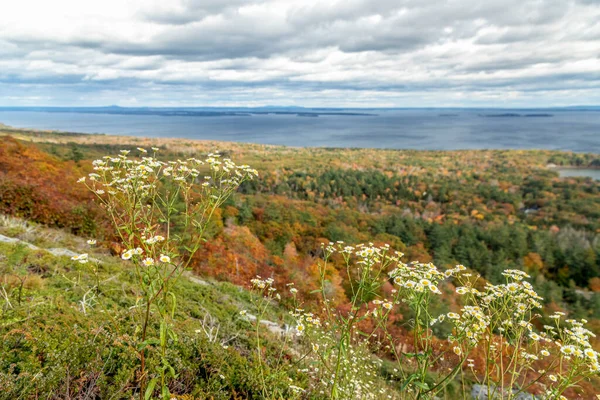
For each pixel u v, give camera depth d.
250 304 7.00
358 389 3.30
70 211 9.15
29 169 12.91
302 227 43.94
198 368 3.03
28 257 5.04
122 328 2.99
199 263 10.39
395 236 52.09
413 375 2.07
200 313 5.05
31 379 2.15
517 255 54.53
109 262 6.47
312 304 3.83
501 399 2.12
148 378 2.56
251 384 2.98
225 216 38.28
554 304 36.66
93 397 2.31
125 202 1.91
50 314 3.23
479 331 2.15
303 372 3.62
